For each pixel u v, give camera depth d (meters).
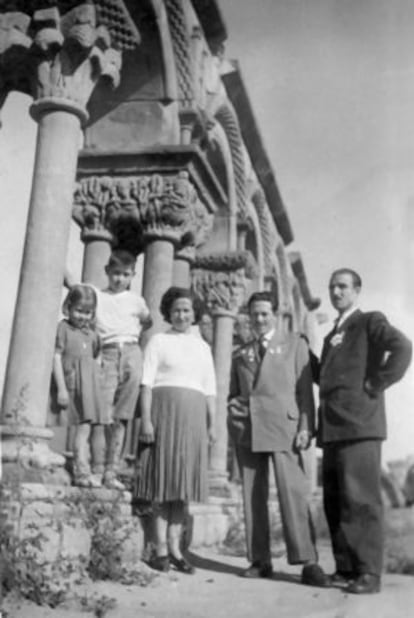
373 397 3.86
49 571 3.50
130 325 5.09
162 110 6.64
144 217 6.29
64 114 4.89
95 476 4.60
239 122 8.98
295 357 4.50
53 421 4.38
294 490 4.25
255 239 10.55
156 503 4.61
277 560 5.57
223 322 8.99
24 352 4.40
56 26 4.88
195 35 6.99
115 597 3.47
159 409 4.45
